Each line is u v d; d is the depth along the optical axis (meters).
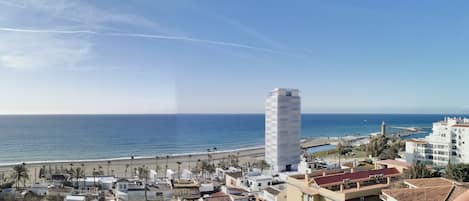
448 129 98.00
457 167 53.28
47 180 98.56
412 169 51.22
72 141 196.88
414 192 32.41
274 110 126.88
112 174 117.19
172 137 176.38
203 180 100.69
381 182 47.50
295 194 48.41
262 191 73.12
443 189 32.53
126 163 141.38
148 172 114.88
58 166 129.00
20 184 94.75
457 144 95.75
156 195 77.56
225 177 99.44
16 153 160.88
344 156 135.38
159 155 160.00
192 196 78.75
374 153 122.44
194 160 149.12
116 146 181.62
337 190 44.28
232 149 191.38
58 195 79.12
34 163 137.25
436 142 99.00
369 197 42.09
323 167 87.06
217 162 143.00
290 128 126.56
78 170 100.94
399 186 41.81
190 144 191.00
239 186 86.31
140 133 197.25
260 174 97.12
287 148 125.69
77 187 90.69
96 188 89.75
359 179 46.47
